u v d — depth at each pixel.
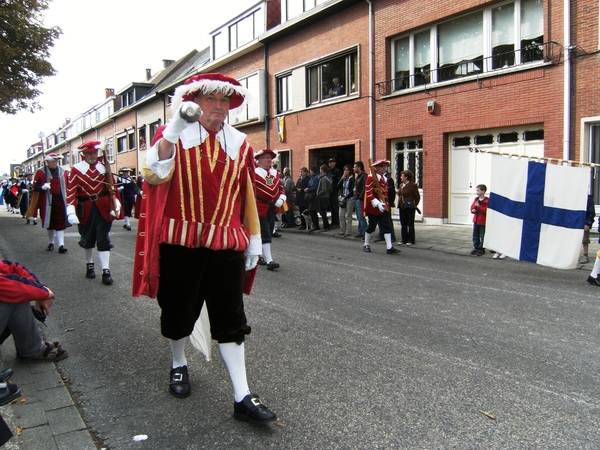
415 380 3.46
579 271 7.62
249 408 2.83
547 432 2.75
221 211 2.85
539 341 4.29
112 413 3.03
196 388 3.38
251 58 21.05
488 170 12.48
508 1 11.91
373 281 6.82
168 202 2.80
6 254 9.30
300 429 2.80
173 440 2.70
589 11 10.29
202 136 2.83
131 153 38.91
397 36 14.67
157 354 4.03
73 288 6.41
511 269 7.79
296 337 4.39
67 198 6.45
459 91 12.81
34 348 3.81
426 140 13.71
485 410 3.01
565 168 7.18
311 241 11.61
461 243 10.54
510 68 11.66
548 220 7.29
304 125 18.17
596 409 3.03
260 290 6.25
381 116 15.03
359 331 4.56
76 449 2.60
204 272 2.92
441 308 5.38
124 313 5.24
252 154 3.10
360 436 2.71
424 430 2.78
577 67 10.52
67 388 3.38
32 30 16.22
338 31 16.39
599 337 4.39
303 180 13.92
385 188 9.55
